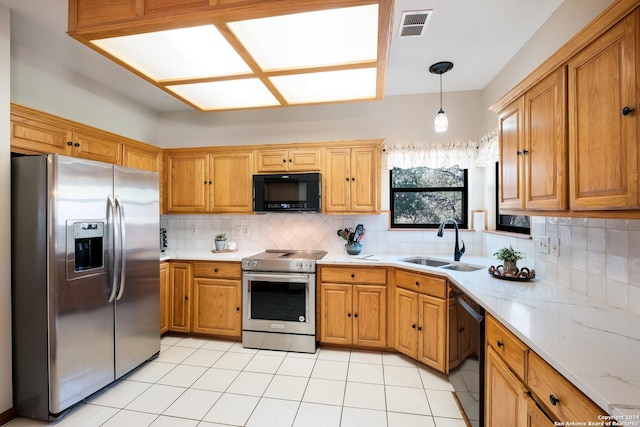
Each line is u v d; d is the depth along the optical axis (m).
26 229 1.85
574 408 0.91
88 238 2.02
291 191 3.08
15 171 1.87
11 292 1.87
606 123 1.14
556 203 1.43
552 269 1.95
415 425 1.80
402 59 2.52
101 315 2.10
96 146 2.62
